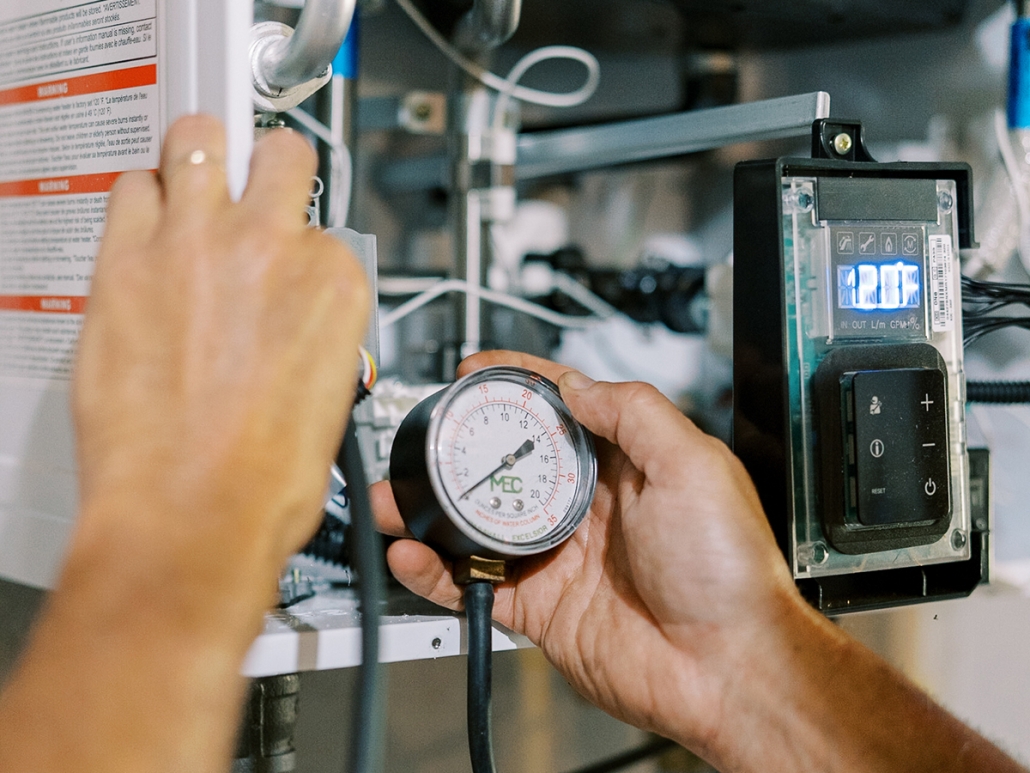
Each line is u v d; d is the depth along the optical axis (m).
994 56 0.92
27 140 0.58
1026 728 0.76
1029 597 0.71
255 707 0.56
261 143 0.40
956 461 0.62
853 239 0.59
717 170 1.16
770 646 0.54
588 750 0.99
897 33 1.01
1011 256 0.88
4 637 0.73
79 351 0.35
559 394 0.57
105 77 0.51
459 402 0.54
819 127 0.61
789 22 0.98
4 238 0.61
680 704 0.56
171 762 0.28
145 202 0.38
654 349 1.14
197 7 0.45
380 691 0.43
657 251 1.21
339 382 0.36
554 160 1.01
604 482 0.61
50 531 0.56
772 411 0.57
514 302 0.97
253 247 0.35
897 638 0.79
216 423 0.32
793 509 0.57
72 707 0.28
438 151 1.11
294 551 0.36
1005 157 0.84
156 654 0.29
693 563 0.53
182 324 0.34
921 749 0.51
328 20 0.49
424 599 0.64
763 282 0.58
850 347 0.58
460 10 0.88
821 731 0.52
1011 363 0.90
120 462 0.32
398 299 1.04
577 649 0.60
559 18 0.98
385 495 0.59
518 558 0.57
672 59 1.17
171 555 0.30
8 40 0.59
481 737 0.52
